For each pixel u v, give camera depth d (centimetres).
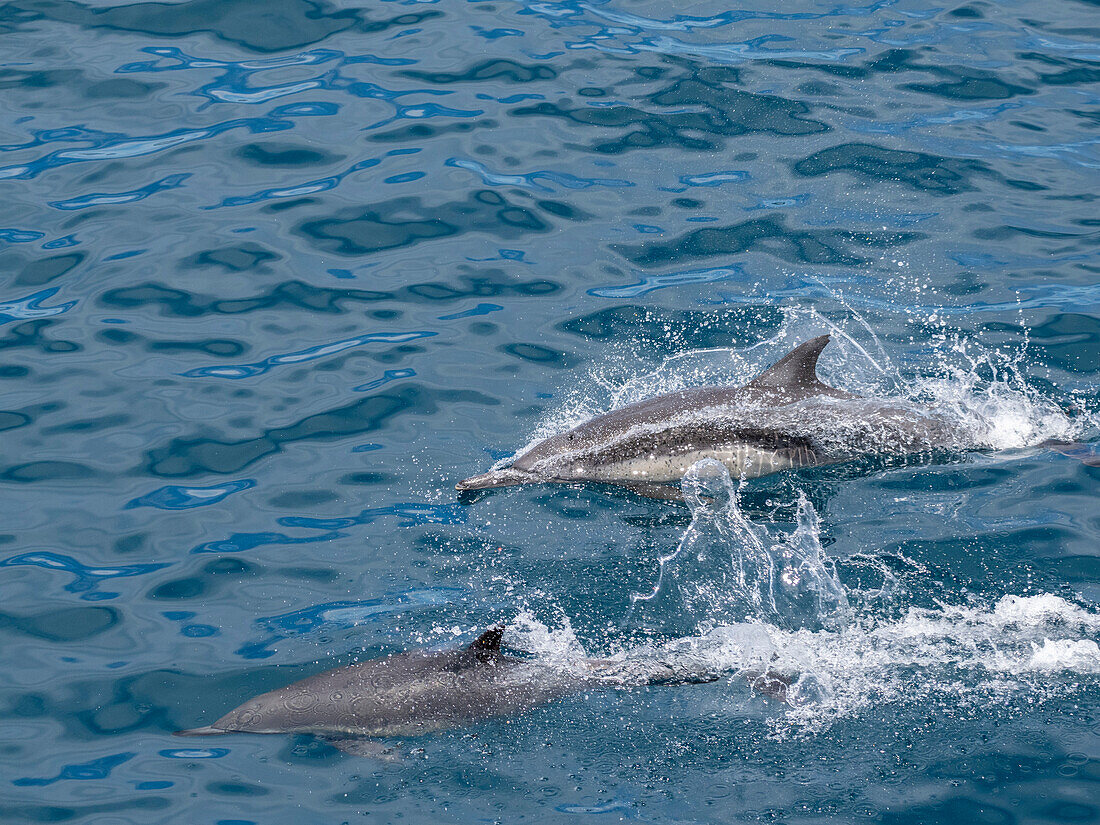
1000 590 3084
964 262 4544
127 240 4806
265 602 3144
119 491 3569
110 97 5731
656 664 2862
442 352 4194
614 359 4138
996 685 2777
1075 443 3659
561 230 4847
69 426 3838
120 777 2639
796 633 2973
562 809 2522
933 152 5203
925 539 3300
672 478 3678
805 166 5169
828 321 4256
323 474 3634
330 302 4469
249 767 2664
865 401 3784
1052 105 5497
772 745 2652
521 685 2777
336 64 6003
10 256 4694
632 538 3388
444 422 3862
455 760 2648
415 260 4697
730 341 4194
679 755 2638
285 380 4066
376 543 3359
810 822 2456
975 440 3694
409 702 2730
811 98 5616
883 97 5603
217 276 4609
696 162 5234
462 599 3142
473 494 3562
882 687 2791
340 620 3075
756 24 6294
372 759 2664
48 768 2666
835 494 3538
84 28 6328
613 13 6469
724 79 5788
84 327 4325
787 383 3819
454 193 5081
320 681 2784
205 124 5534
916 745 2628
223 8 6494
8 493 3553
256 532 3400
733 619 3036
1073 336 4109
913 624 2981
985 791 2505
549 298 4466
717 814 2489
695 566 3247
